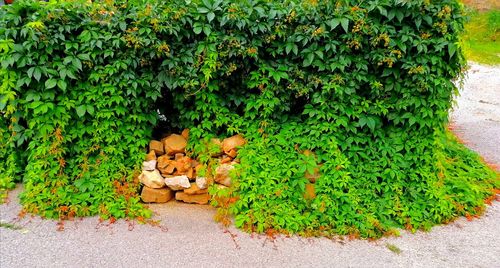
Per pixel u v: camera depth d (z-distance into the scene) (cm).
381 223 359
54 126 362
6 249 308
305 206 366
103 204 365
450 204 385
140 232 340
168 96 413
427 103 372
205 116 392
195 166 395
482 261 317
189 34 373
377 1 353
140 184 387
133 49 362
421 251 329
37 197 362
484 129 723
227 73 373
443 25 356
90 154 384
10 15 347
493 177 478
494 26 1692
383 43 360
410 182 391
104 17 362
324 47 367
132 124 386
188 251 315
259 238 338
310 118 389
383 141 392
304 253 319
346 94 377
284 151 383
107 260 299
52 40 346
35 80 358
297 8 363
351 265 305
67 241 322
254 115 393
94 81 367
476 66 1345
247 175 372
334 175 371
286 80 385
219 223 359
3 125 407
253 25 363
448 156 495
